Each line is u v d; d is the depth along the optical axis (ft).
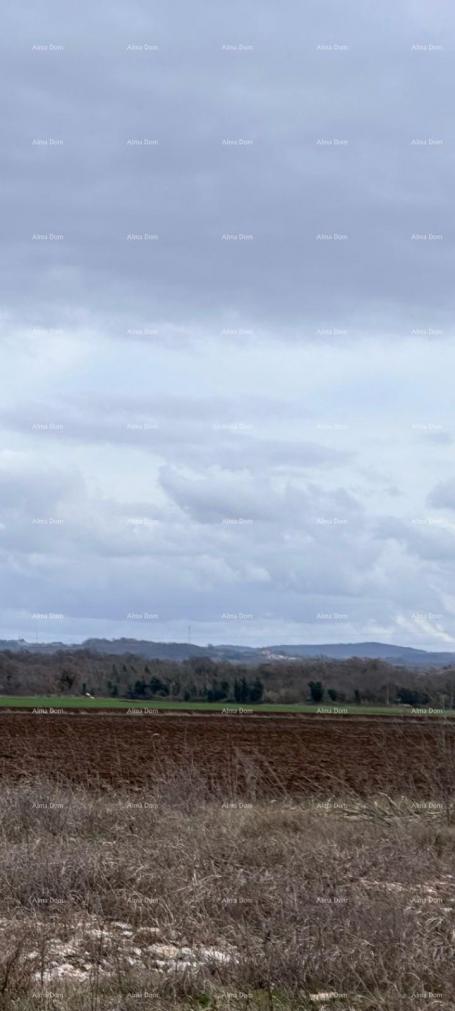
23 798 45.39
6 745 93.30
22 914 30.27
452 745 69.05
